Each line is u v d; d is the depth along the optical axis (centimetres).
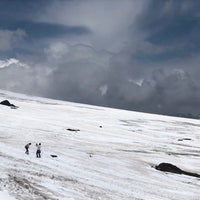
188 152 8094
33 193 1991
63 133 8075
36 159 3825
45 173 2927
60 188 2403
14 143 5206
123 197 2773
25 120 9556
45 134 7312
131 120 16512
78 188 2612
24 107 14888
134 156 6297
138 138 9750
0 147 4062
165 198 3244
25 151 4366
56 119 11806
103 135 9131
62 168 3606
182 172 5397
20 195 1836
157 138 10469
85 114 16150
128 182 3734
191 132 14250
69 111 16538
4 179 2153
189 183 4653
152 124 15850
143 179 4238
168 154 7250
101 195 2592
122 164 5112
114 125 12825
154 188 3725
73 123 11319
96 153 5850
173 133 12962
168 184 4250
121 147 7350
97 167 4353
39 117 11469
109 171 4253
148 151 7306
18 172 2572
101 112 18750
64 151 5241
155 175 4775
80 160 4622
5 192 1800
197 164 6556
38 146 4119
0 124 7719
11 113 10944
